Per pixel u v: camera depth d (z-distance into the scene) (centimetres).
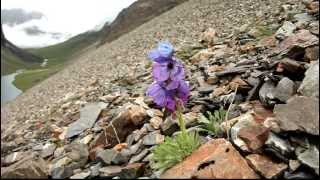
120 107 51
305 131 28
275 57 44
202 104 42
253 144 29
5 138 63
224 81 47
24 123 79
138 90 59
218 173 27
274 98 35
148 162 31
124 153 34
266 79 38
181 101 29
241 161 28
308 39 46
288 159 28
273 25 68
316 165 26
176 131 37
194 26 138
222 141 29
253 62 49
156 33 181
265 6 98
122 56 160
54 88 158
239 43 65
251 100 39
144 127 38
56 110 76
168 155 29
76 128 47
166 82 28
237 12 112
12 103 178
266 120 31
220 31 90
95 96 72
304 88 33
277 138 29
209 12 159
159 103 28
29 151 44
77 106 68
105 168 31
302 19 59
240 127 32
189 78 55
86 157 34
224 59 57
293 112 29
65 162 34
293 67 37
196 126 36
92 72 149
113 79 89
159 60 27
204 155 28
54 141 46
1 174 29
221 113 37
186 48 82
